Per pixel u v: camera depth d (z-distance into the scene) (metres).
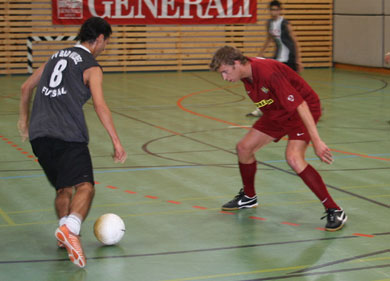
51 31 18.05
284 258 4.37
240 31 19.83
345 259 4.34
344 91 14.77
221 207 5.71
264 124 5.34
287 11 19.86
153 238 4.82
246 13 19.62
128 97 13.81
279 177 6.82
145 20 18.78
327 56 20.59
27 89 4.54
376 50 18.52
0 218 5.33
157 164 7.47
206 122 10.64
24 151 8.26
